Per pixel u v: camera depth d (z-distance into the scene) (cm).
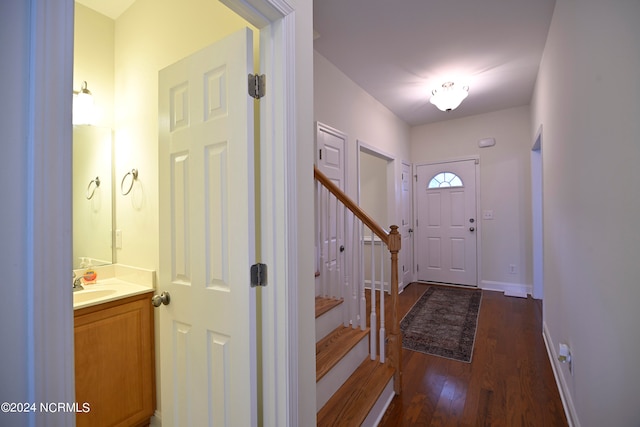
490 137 446
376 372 196
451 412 184
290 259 110
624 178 103
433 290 450
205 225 123
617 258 109
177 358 134
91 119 193
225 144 116
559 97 204
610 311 116
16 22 48
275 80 110
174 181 136
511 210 435
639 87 92
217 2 147
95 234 196
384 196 483
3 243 46
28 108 49
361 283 220
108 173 201
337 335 206
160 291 143
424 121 481
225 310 116
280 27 109
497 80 332
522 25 231
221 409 117
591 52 134
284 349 109
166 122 140
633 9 96
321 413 157
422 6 209
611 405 116
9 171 47
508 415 180
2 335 46
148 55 181
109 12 199
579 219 158
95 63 197
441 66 298
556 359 222
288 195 110
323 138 278
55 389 51
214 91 120
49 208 51
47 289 50
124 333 168
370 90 356
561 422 174
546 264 277
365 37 247
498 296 415
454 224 477
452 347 269
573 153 168
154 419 179
